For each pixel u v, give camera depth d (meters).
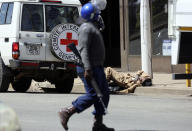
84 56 14.61
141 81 30.17
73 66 27.84
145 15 32.00
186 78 27.95
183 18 26.80
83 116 19.33
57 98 25.09
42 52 27.27
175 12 26.95
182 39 26.95
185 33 26.94
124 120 18.34
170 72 39.88
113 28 44.84
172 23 27.06
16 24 26.77
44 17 27.44
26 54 26.95
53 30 27.09
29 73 27.47
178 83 32.41
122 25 42.56
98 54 14.87
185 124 17.58
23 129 16.28
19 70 27.05
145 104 23.06
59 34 27.17
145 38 32.03
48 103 22.94
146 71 32.06
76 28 27.52
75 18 28.53
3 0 27.95
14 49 26.66
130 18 42.09
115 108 21.55
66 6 28.28
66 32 27.33
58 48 27.19
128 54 42.38
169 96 27.62
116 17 44.53
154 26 40.50
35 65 27.06
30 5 27.16
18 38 26.77
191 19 26.73
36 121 17.92
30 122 17.69
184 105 22.83
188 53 27.19
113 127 16.81
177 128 16.75
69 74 28.31
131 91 29.69
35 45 27.11
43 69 27.41
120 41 42.84
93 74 14.79
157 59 40.47
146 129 16.47
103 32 45.53
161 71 40.38
